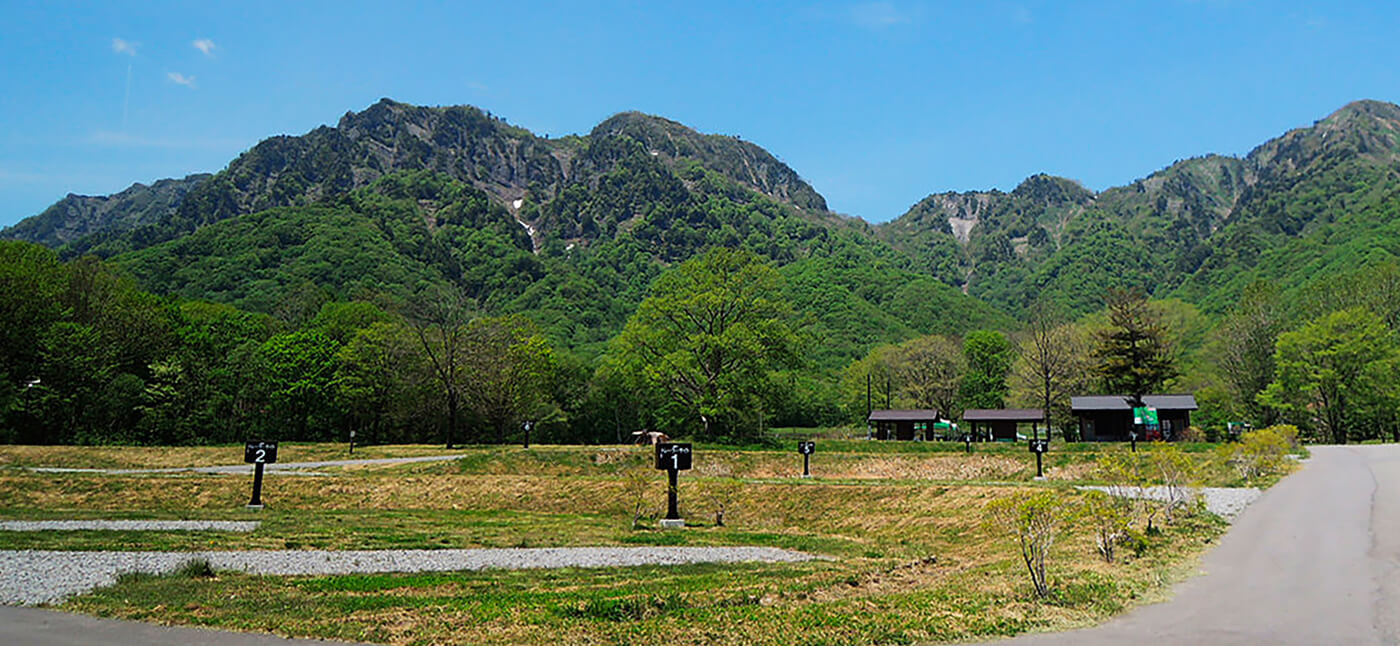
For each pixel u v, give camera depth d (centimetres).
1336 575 1504
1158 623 1212
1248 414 7350
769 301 6431
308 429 7775
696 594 1470
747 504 3550
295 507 3569
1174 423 5619
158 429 6744
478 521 3028
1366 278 7850
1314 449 4759
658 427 7225
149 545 2072
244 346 7588
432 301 7456
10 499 3491
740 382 6078
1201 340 9044
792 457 4928
